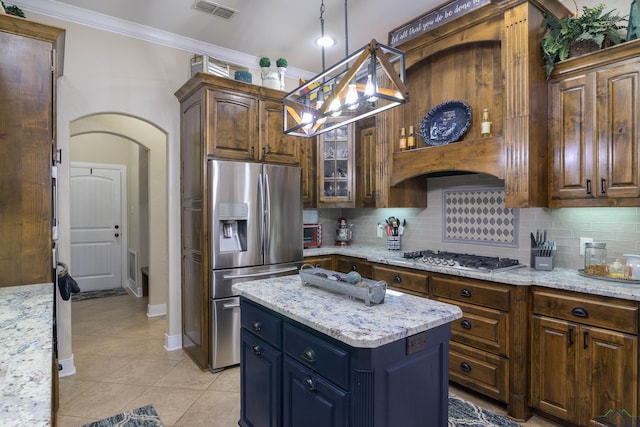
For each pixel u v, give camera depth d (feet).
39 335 4.09
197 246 10.52
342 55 12.97
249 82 11.11
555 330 7.27
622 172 7.18
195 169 10.63
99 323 14.26
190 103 10.97
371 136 12.46
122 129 14.28
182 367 10.44
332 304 5.74
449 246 11.35
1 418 2.42
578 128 7.83
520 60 8.14
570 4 9.09
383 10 10.03
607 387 6.57
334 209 15.29
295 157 12.14
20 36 6.59
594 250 7.91
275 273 11.18
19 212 6.57
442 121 10.23
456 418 7.68
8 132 6.49
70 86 9.90
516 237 9.70
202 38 11.62
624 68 7.15
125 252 20.80
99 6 9.74
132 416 7.94
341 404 4.66
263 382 6.30
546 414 7.59
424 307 5.60
